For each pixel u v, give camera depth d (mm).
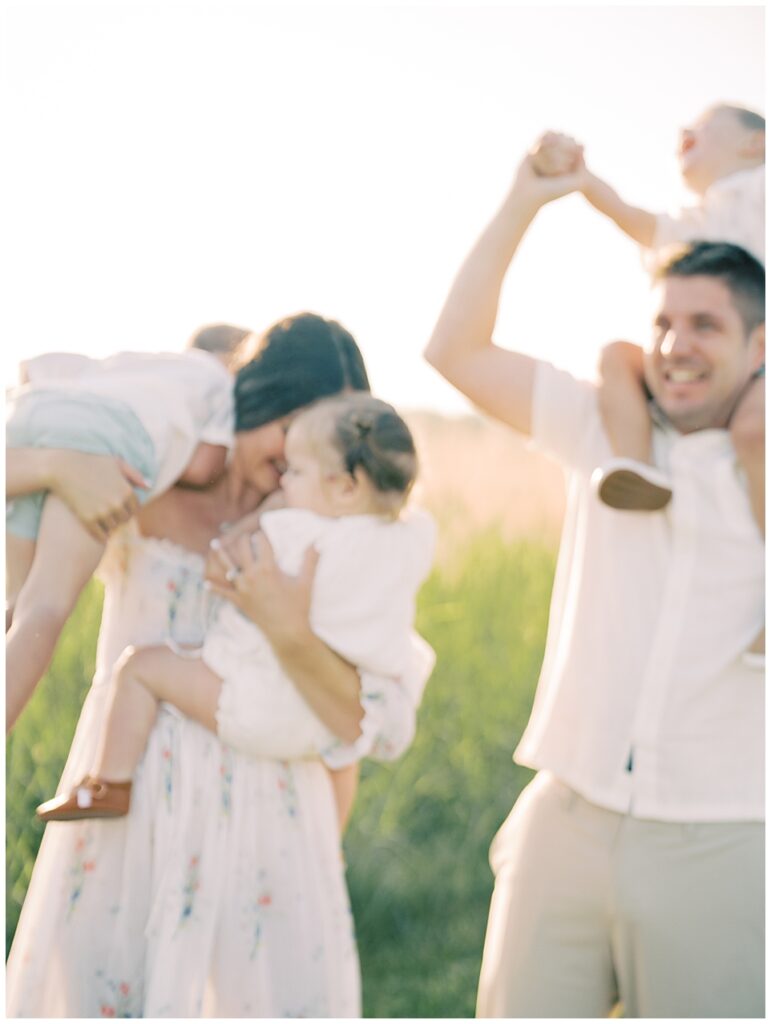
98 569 1882
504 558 4352
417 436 2066
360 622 1792
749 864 1673
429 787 3438
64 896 1758
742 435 1728
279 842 1788
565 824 1765
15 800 2941
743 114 2484
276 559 1765
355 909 3074
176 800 1740
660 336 1810
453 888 3162
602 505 1827
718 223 2240
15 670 1681
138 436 1731
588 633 1805
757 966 1659
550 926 1759
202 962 1710
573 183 1879
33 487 1699
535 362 1907
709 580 1729
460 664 3869
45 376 1839
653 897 1678
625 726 1732
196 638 1839
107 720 1766
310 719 1771
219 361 1981
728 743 1698
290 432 1828
